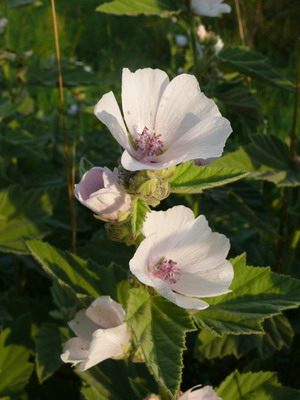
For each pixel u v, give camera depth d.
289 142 0.24
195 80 0.13
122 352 0.14
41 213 0.22
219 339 0.21
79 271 0.15
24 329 0.22
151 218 0.13
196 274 0.14
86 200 0.13
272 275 0.15
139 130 0.13
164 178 0.13
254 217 0.23
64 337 0.19
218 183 0.13
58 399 0.24
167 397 0.15
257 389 0.18
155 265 0.14
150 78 0.13
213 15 0.22
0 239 0.22
